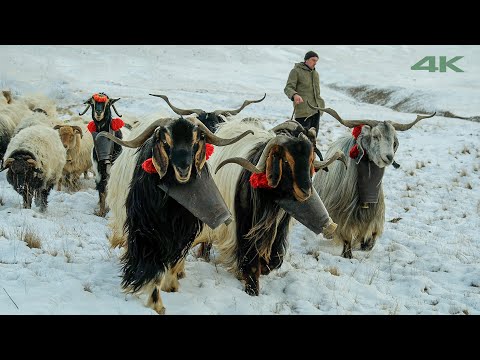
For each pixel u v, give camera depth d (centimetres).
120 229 602
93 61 4138
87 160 1099
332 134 1783
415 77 3869
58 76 3291
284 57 5000
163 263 517
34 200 895
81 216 863
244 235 590
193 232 534
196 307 534
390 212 998
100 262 624
